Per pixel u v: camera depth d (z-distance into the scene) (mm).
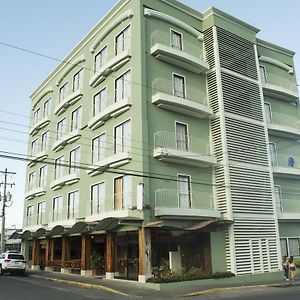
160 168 22922
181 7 27406
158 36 25359
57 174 33844
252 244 24406
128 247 22656
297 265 26797
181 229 21312
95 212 26406
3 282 21953
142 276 20047
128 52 24844
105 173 25781
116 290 18141
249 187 25469
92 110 28922
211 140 26016
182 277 19984
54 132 35688
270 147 30000
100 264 25469
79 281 21891
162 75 24906
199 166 24812
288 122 31734
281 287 20781
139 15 24828
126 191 23266
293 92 32188
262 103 28625
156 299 15773
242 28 29406
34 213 38094
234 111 26453
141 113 22859
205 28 28219
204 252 23172
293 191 30344
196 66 26297
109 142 25750
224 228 23891
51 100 37500
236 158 25375
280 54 34094
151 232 21438
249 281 22906
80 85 31734
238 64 28078
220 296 16859
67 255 29312
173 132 24266
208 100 26859
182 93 25844
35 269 34062
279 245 25875
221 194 24562
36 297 15445
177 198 23125
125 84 25125
